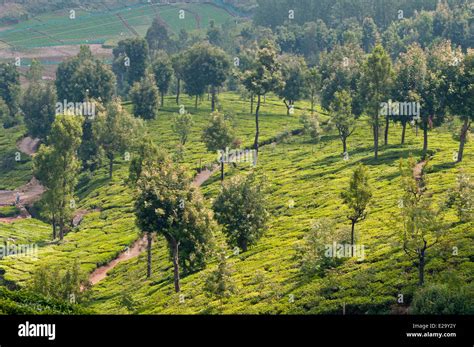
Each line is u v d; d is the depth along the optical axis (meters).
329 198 138.38
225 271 95.00
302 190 150.00
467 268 84.12
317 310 82.81
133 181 131.62
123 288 121.50
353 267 93.25
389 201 123.25
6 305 74.94
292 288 92.19
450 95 146.50
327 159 174.38
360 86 174.88
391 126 195.00
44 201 166.62
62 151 168.12
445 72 150.00
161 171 110.81
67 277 104.31
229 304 92.31
